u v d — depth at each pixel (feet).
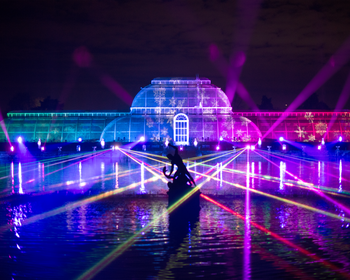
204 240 54.03
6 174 146.92
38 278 42.09
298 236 55.93
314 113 333.62
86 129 328.90
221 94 327.67
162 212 71.72
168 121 313.94
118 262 46.21
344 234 57.11
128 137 310.65
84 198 87.45
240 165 190.08
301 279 41.65
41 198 87.56
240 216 68.28
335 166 183.21
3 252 49.60
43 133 328.70
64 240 54.29
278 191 97.45
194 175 141.18
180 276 42.37
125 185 112.37
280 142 294.05
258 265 45.29
